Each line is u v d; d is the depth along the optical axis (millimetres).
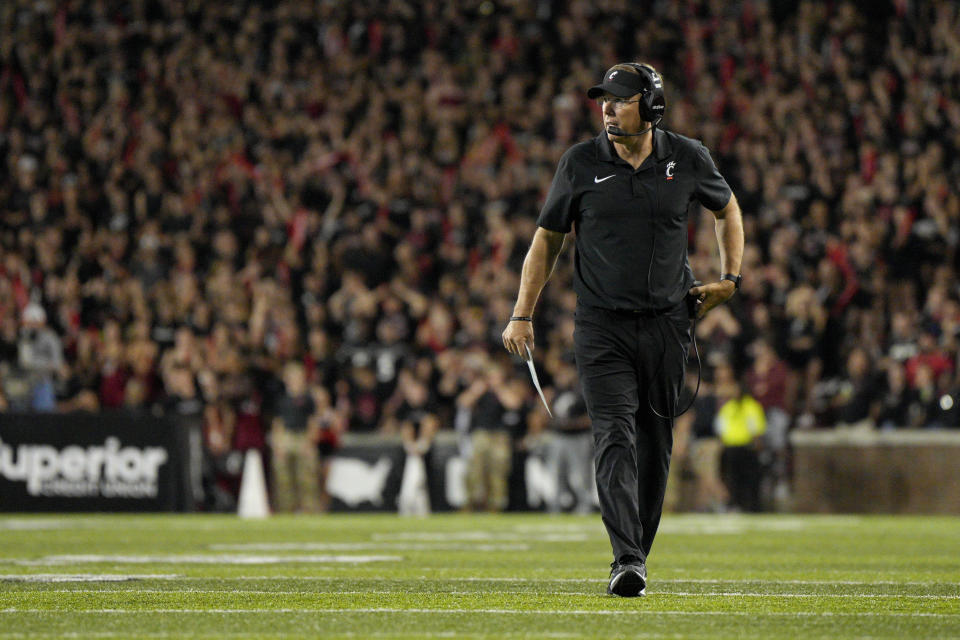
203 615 17156
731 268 19875
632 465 19047
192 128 86562
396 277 72750
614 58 87812
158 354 71250
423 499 63688
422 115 85312
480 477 63500
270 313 70812
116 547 33625
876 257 71500
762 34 86750
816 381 67750
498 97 86625
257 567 26234
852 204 74188
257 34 92375
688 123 82438
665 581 23062
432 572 24922
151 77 91312
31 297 74750
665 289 19203
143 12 95562
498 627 15820
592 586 21609
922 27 84750
